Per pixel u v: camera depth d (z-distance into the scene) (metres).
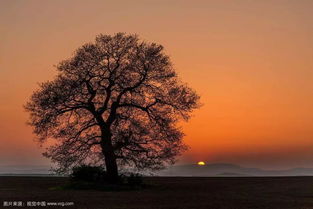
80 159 49.44
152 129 49.28
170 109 49.88
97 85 49.16
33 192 41.91
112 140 49.12
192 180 68.38
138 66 49.25
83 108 49.88
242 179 72.44
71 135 49.25
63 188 46.06
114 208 29.95
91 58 48.97
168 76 49.91
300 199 37.28
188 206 31.64
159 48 49.94
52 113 48.75
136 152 49.12
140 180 49.91
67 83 48.50
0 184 54.09
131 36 49.62
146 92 49.72
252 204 33.25
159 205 32.00
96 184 46.94
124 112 49.84
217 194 41.53
